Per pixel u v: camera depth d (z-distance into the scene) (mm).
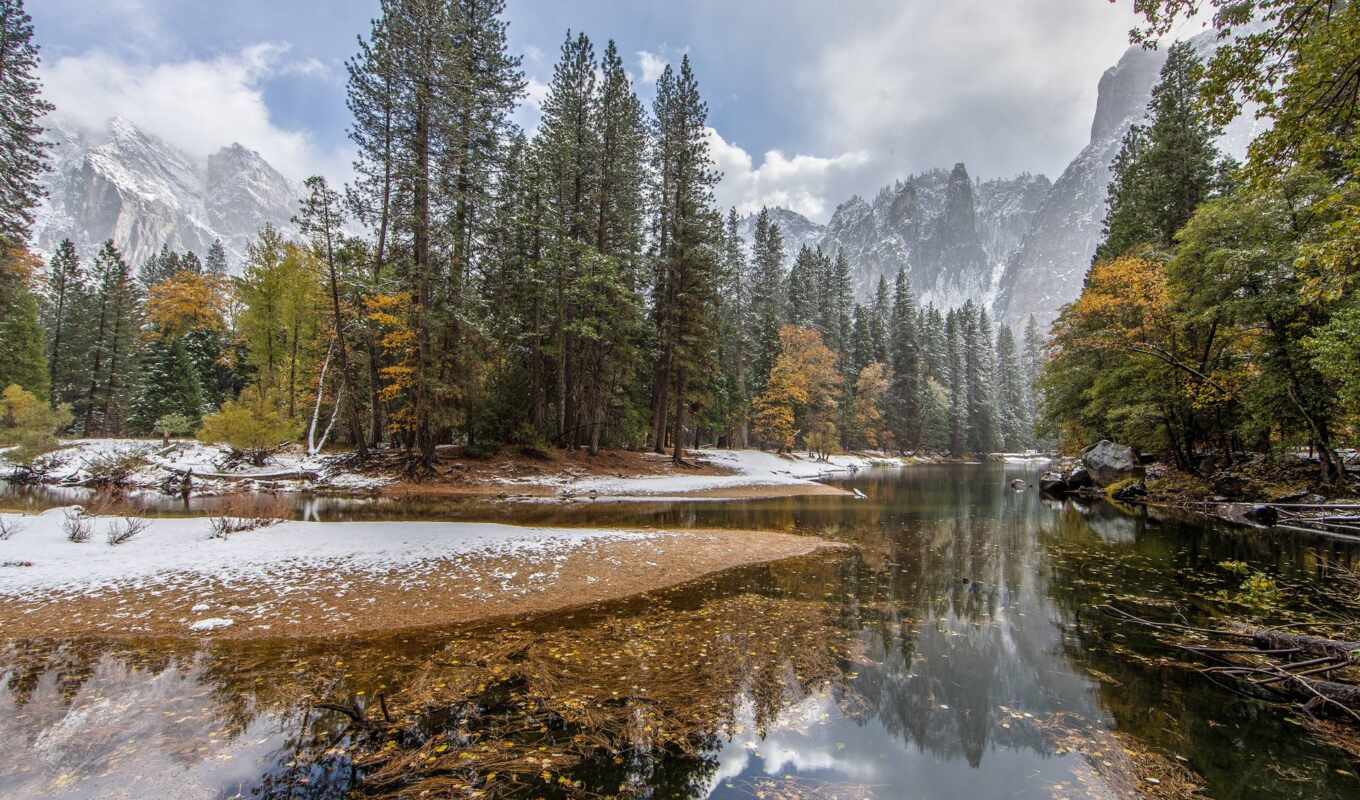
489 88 24703
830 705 4863
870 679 5430
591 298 26734
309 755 3861
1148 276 20375
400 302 22500
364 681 5152
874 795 3523
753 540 12664
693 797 3465
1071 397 27125
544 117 28719
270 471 21594
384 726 4266
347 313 24703
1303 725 4547
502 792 3475
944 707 4852
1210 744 4266
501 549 10375
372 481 21016
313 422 25328
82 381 39000
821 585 9055
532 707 4672
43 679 5121
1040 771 3867
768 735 4320
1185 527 15117
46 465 21234
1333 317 10359
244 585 7953
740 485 26609
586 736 4199
